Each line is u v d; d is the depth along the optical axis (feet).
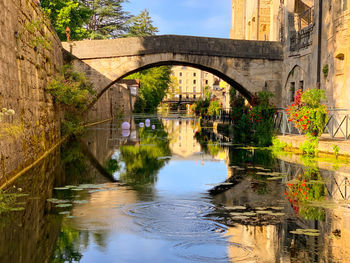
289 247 14.34
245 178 29.07
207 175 30.40
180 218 18.25
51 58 50.60
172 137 67.15
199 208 20.13
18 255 13.44
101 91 81.76
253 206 20.61
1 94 25.17
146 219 18.04
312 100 44.16
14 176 27.58
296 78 76.13
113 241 15.01
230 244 14.71
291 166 34.73
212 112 118.11
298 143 45.55
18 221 17.62
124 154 42.88
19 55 31.09
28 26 35.24
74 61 80.59
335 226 16.97
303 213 19.16
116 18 161.79
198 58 82.84
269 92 82.43
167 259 13.23
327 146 41.63
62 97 48.52
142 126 102.17
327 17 57.57
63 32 108.37
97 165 34.73
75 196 22.65
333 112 53.98
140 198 22.30
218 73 87.04
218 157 41.24
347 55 50.34
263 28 112.37
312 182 27.20
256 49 84.12
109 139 61.21
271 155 42.73
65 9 108.17
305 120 42.75
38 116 38.11
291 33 80.89
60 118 57.41
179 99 367.86
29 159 32.89
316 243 14.82
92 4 157.07
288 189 24.98
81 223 17.34
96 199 21.95
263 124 58.34
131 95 209.56
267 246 14.43
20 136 29.76
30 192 23.59
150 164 35.99
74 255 13.51
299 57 73.51
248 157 41.22
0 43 25.52
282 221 17.75
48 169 31.76
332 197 22.72
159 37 81.71
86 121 89.40
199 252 13.84
